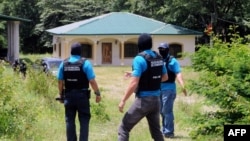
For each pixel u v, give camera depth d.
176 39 43.84
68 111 8.23
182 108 13.95
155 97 7.29
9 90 9.30
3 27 58.16
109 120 12.41
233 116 7.77
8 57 38.38
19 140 8.86
